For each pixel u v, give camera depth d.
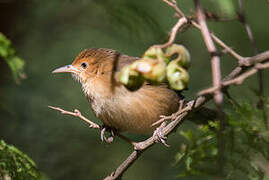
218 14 5.85
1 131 12.80
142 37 10.35
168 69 4.90
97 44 14.38
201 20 4.48
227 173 5.82
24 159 7.44
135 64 4.88
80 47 14.48
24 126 13.17
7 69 12.84
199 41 14.84
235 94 7.32
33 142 13.13
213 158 6.38
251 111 5.81
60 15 14.55
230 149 5.89
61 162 13.09
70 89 14.20
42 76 14.07
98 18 14.55
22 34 13.63
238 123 5.87
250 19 14.57
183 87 4.90
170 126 7.04
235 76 5.51
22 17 13.53
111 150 13.50
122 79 4.91
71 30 14.65
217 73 4.24
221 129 4.29
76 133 13.63
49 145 13.25
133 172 13.25
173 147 13.38
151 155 13.48
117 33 14.12
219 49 14.32
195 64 14.80
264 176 5.78
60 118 13.77
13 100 13.15
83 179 12.98
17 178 7.28
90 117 13.91
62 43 14.51
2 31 13.05
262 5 14.59
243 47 14.49
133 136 13.64
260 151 5.82
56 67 14.20
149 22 10.08
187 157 6.47
